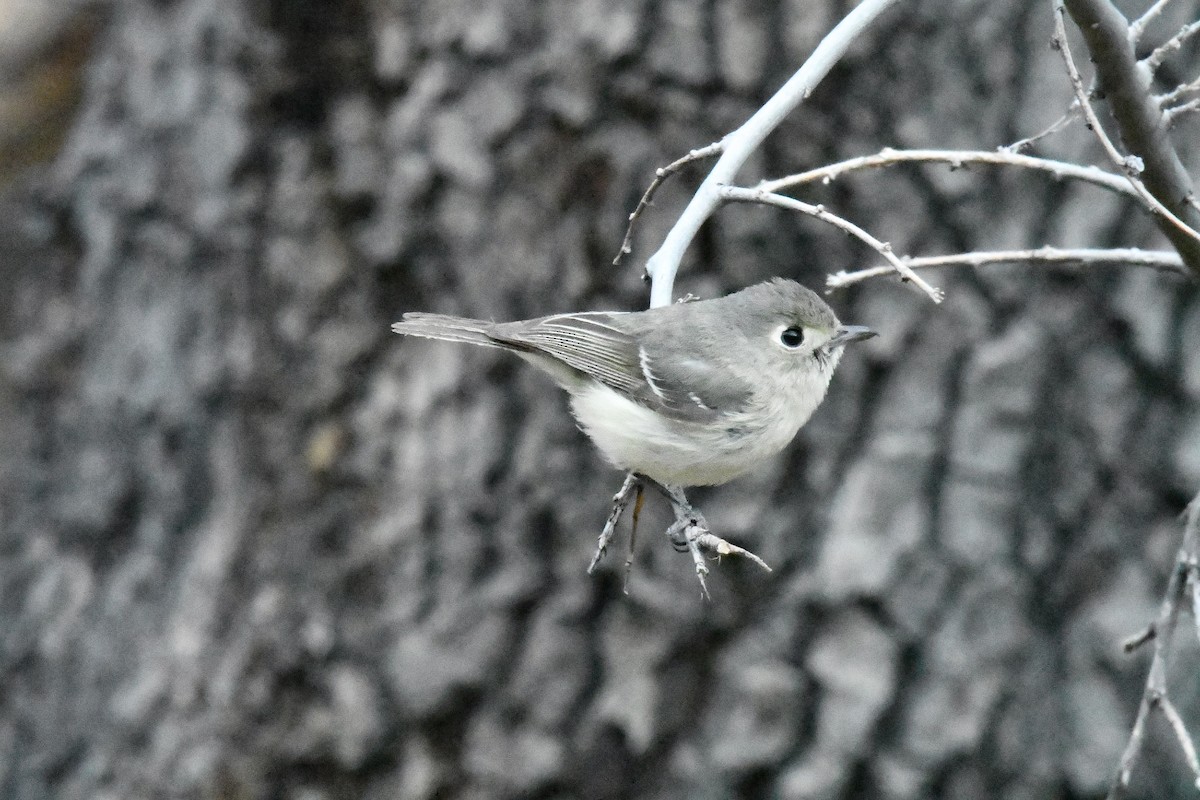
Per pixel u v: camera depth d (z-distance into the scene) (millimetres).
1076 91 6012
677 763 10773
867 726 10523
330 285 11938
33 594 13172
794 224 10820
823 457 10742
